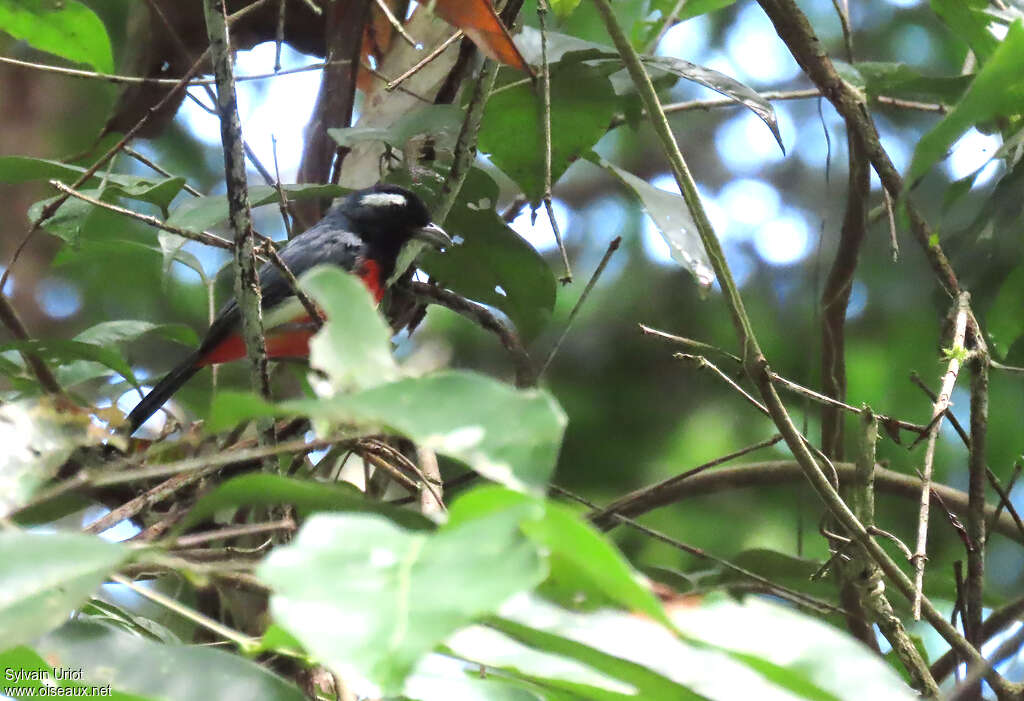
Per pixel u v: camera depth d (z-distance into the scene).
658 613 2.78
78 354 8.05
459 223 8.12
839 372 8.81
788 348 13.12
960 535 6.79
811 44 7.48
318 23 9.16
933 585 8.42
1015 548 11.75
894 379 12.52
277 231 15.33
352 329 3.29
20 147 13.80
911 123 12.92
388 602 2.51
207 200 7.23
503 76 7.91
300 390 9.85
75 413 5.06
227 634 3.72
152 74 9.20
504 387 3.11
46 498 3.88
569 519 2.77
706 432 12.76
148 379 9.44
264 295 9.44
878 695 3.16
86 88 14.02
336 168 8.77
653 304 13.48
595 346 13.32
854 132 7.96
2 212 13.72
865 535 5.91
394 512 4.15
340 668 2.47
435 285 8.72
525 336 8.74
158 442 7.02
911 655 6.24
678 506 12.01
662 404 13.00
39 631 2.93
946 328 7.35
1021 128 6.85
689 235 7.29
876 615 6.46
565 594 3.71
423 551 2.70
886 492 8.94
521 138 7.85
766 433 12.66
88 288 13.71
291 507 5.51
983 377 6.75
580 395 13.07
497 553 2.65
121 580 3.81
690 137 15.36
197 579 3.36
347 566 2.63
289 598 2.50
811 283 13.44
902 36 13.44
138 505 5.92
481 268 8.40
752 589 7.73
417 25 8.90
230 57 5.36
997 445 11.34
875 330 12.85
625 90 8.05
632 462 12.73
